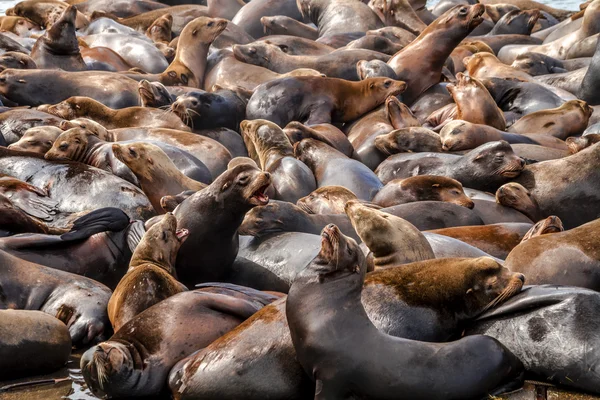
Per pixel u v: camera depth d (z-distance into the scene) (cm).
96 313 2700
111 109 4869
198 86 6100
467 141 4397
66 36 5878
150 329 2347
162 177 3728
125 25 7969
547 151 4325
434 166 4175
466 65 6241
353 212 2836
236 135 4828
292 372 2200
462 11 5547
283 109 5103
